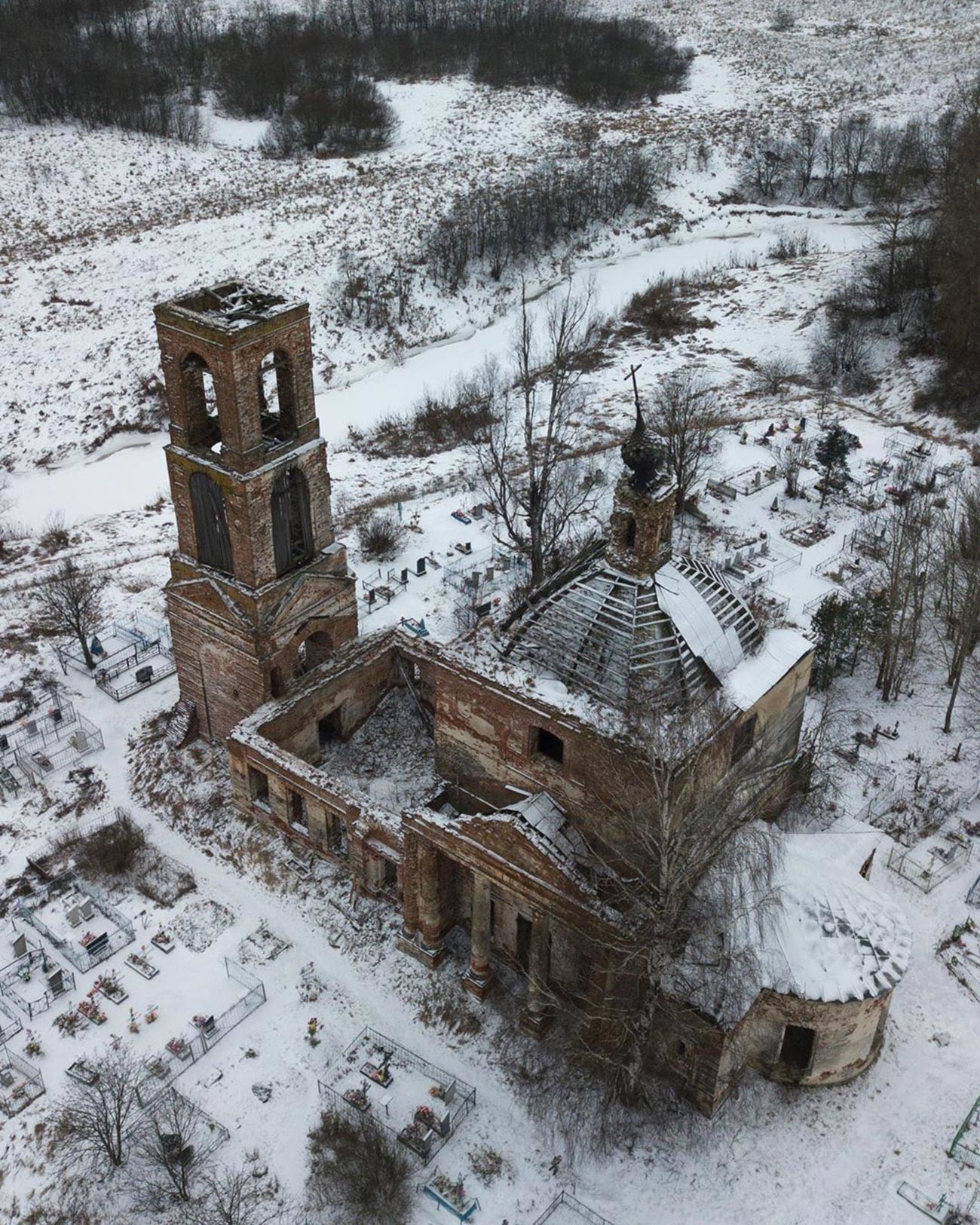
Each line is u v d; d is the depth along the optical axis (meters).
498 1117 39.38
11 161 119.69
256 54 142.25
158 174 120.75
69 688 59.06
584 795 38.75
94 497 82.44
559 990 42.28
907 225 111.56
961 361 88.94
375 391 95.12
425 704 53.66
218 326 42.16
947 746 55.09
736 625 39.78
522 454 82.19
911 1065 40.91
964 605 54.47
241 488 45.03
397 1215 36.47
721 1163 37.78
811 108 146.38
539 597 40.78
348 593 51.53
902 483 76.62
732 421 85.69
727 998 35.44
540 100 145.12
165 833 50.31
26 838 50.53
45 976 43.88
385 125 133.50
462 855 39.69
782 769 42.66
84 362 94.38
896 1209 36.59
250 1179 37.47
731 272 113.81
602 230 120.25
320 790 45.19
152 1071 40.41
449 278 108.25
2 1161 38.41
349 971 44.16
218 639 49.59
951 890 47.47
